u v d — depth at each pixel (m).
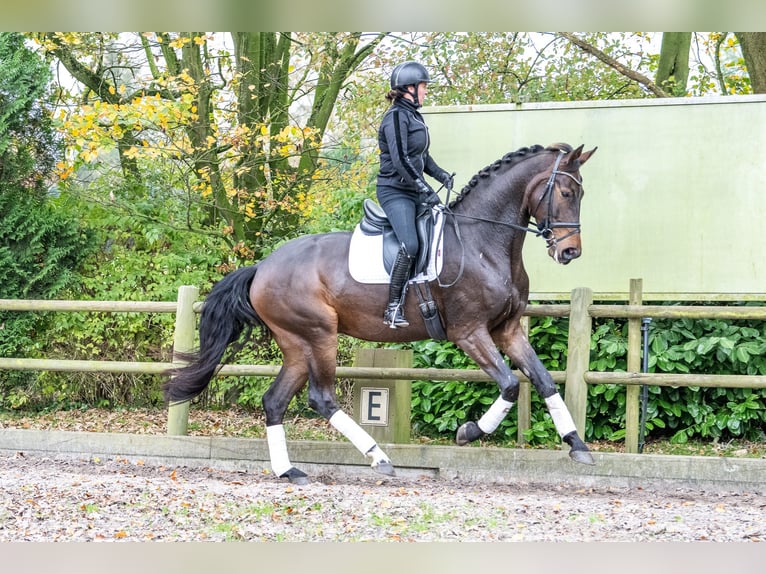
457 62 10.97
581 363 6.78
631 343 6.84
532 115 7.73
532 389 7.75
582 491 6.47
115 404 9.52
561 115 7.69
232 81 10.29
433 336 6.24
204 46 10.81
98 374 9.31
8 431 7.67
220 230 9.92
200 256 9.67
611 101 7.59
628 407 6.87
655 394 7.57
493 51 11.04
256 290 6.50
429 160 6.23
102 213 9.74
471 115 7.83
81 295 9.40
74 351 9.38
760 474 6.34
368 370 7.04
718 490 6.41
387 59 11.09
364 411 7.18
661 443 7.67
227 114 10.38
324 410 6.38
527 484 6.72
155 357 9.45
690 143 7.46
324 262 6.34
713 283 7.36
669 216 7.47
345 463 7.08
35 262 9.24
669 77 10.18
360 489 6.32
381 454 6.31
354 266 6.21
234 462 7.27
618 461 6.60
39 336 9.35
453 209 6.25
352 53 11.02
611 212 7.58
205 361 6.54
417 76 6.00
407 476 6.98
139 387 9.45
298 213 10.48
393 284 6.05
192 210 10.12
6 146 8.98
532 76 11.23
